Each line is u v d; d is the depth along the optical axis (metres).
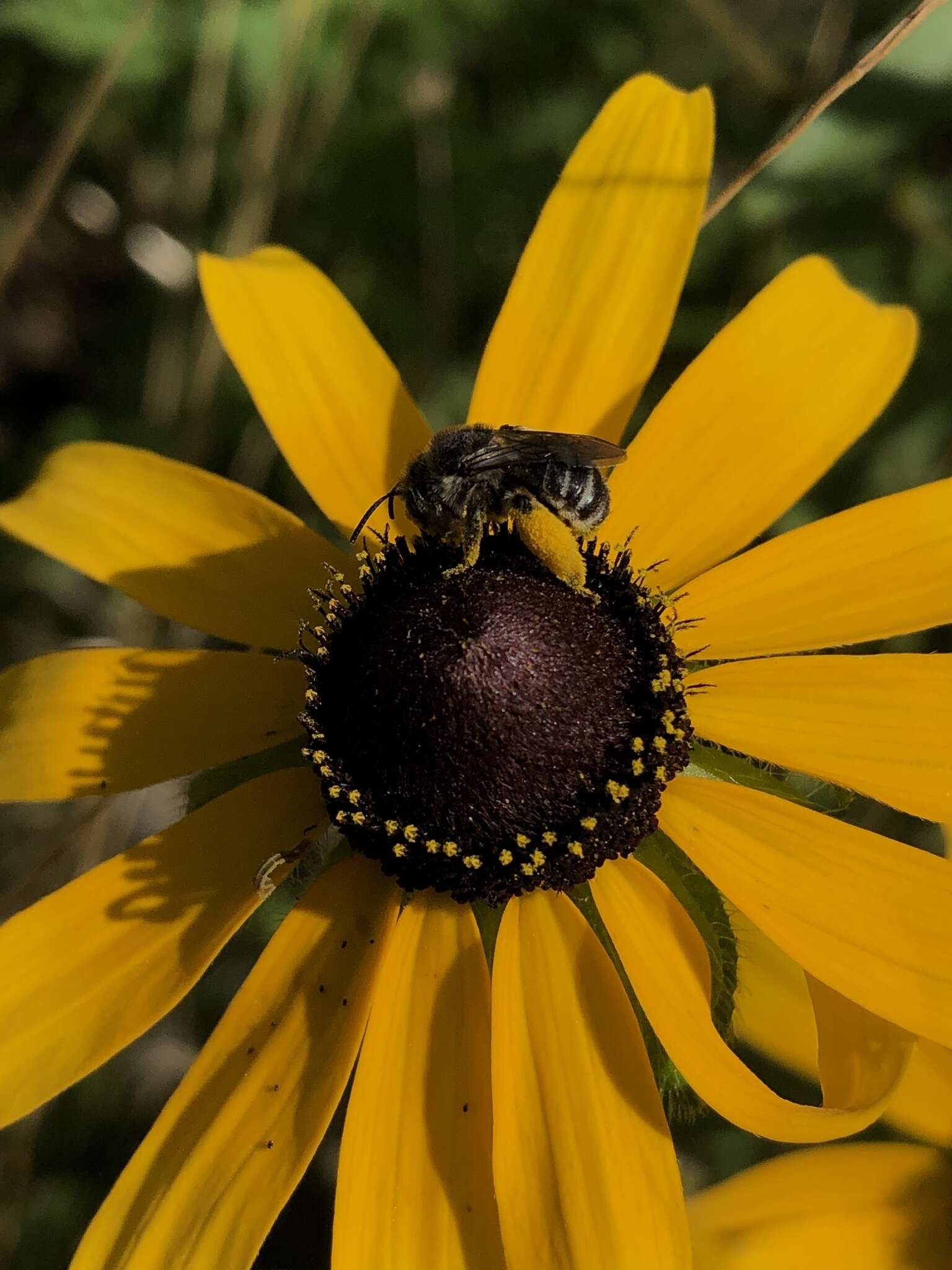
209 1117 0.08
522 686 0.08
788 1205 0.08
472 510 0.08
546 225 0.09
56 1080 0.08
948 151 0.12
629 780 0.08
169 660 0.09
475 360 0.13
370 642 0.08
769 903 0.08
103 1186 0.12
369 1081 0.08
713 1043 0.07
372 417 0.09
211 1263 0.07
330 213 0.14
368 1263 0.07
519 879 0.08
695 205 0.09
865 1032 0.08
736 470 0.09
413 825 0.08
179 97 0.14
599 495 0.08
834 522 0.09
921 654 0.08
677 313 0.13
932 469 0.12
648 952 0.08
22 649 0.13
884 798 0.08
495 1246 0.07
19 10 0.13
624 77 0.14
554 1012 0.08
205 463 0.13
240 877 0.08
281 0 0.13
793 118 0.10
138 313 0.14
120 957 0.08
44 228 0.14
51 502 0.09
